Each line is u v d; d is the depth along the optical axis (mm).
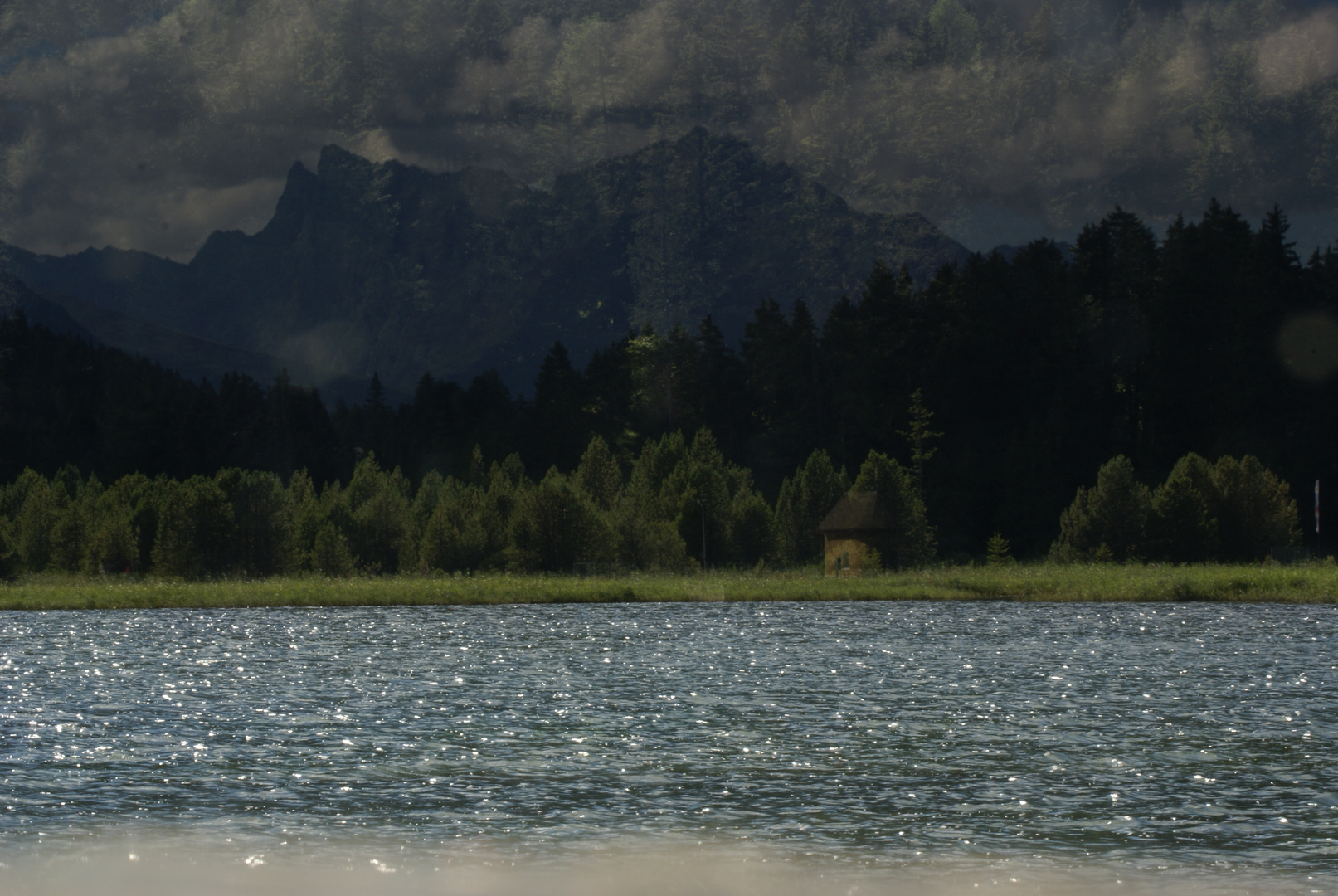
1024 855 41281
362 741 59594
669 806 47125
